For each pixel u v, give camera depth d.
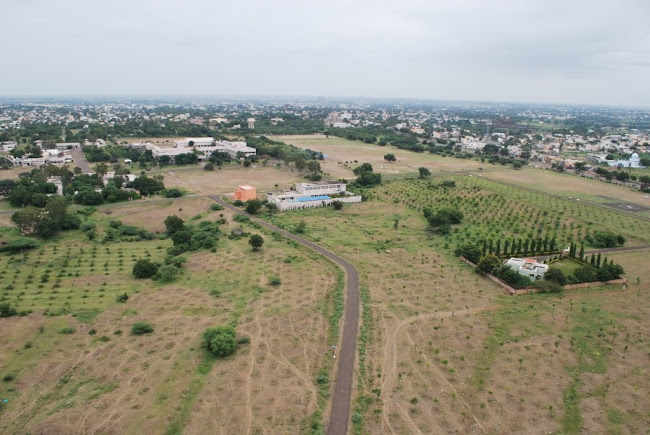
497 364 65.94
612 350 70.44
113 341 70.06
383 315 80.25
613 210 166.75
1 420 52.47
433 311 82.06
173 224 125.88
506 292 91.00
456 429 52.88
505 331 75.31
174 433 51.09
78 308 80.88
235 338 70.44
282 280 95.06
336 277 97.12
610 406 57.66
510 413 55.75
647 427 54.03
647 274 102.38
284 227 134.50
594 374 64.25
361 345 70.19
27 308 80.12
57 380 60.34
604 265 97.94
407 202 171.12
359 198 172.00
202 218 143.38
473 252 106.25
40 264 101.50
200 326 75.12
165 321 76.69
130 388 58.88
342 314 80.06
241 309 81.38
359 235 128.88
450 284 94.56
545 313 81.94
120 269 99.75
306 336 72.50
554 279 92.31
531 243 115.00
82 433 50.78
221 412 54.69
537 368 65.25
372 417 54.53
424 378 62.38
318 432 51.19
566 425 54.03
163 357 65.94
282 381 60.91
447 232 131.62
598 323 78.69
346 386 60.28
